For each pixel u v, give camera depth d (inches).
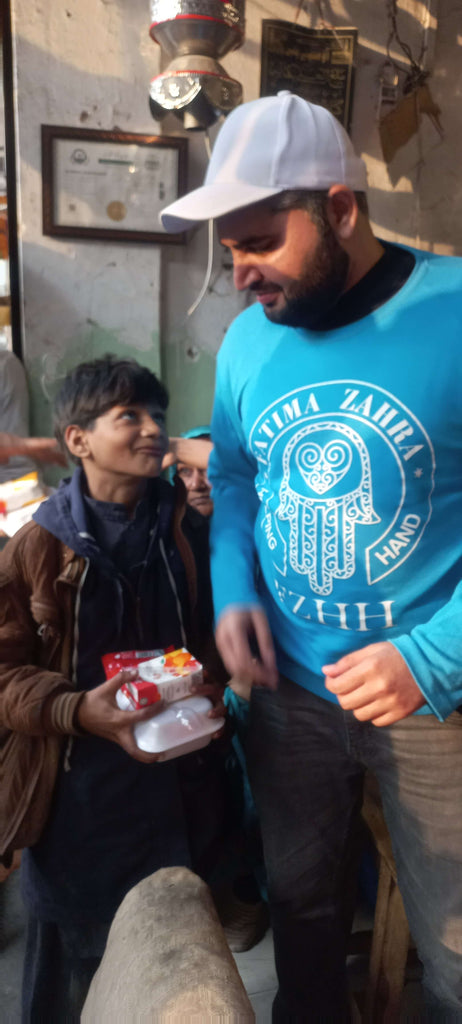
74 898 47.4
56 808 46.5
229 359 49.4
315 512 43.3
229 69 109.0
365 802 63.0
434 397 39.3
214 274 117.4
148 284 114.3
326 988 56.0
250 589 48.4
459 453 40.6
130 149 108.5
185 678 44.3
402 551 42.2
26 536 44.9
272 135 38.5
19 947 68.4
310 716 49.7
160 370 118.5
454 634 38.8
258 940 71.2
